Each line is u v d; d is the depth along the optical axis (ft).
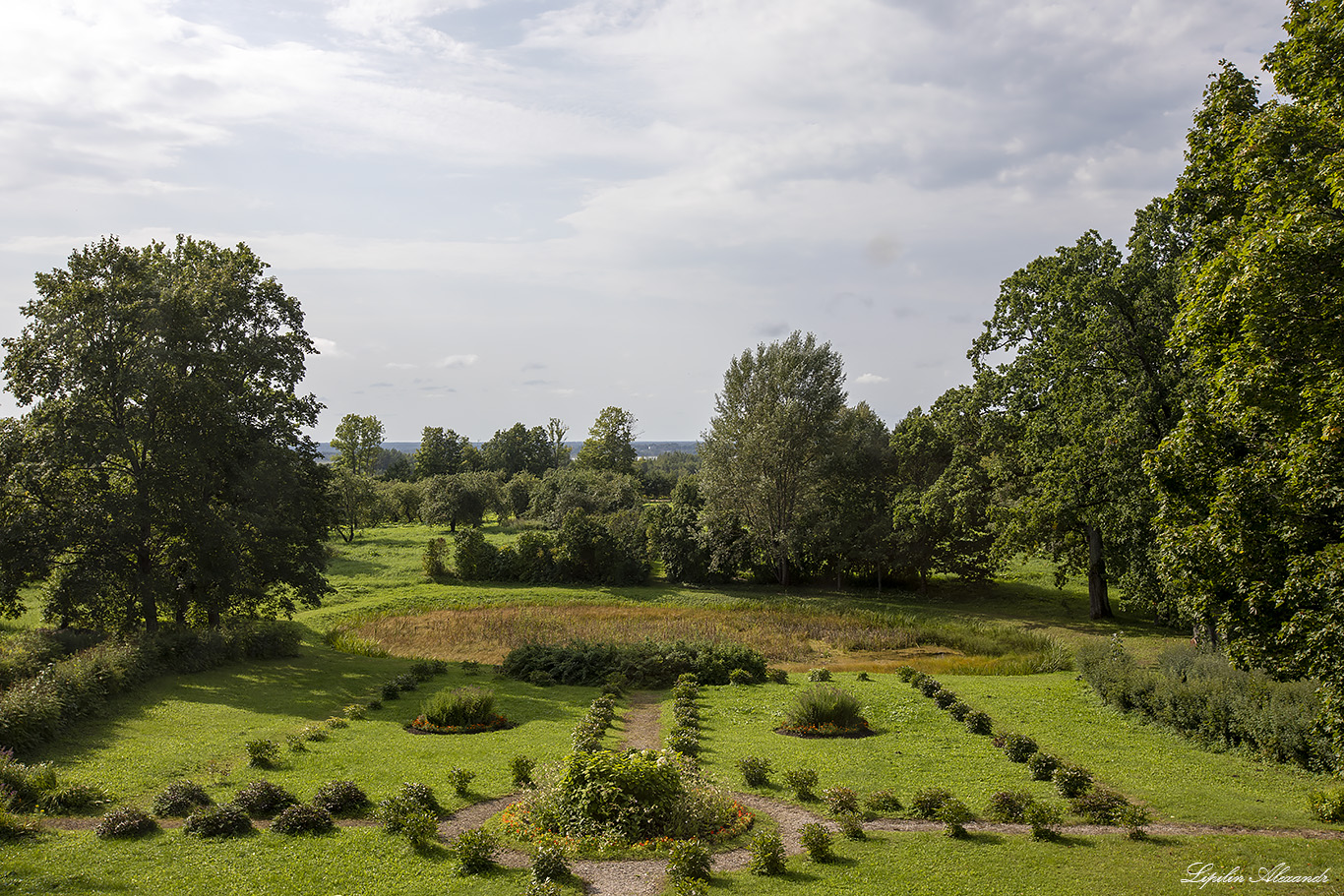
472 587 158.10
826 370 162.30
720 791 42.45
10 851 32.65
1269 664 37.37
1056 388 104.94
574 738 56.39
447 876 32.48
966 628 116.37
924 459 167.43
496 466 435.53
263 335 95.35
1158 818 39.45
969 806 42.09
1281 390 36.22
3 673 58.95
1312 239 32.37
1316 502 33.99
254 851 34.37
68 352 79.46
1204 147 50.52
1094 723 61.21
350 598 146.00
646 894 30.99
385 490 301.63
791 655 102.58
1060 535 123.24
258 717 63.10
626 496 233.14
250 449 89.51
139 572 83.46
